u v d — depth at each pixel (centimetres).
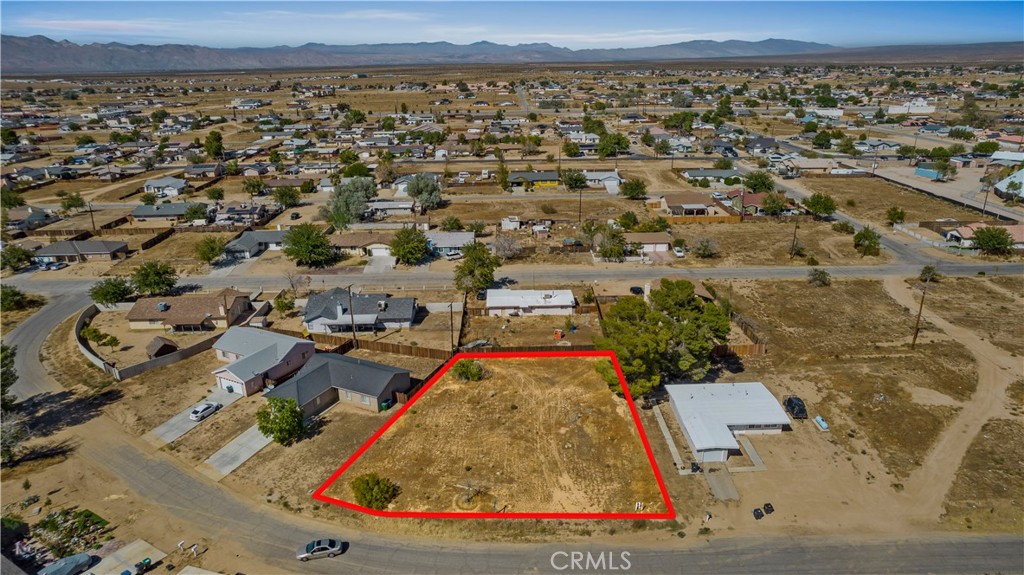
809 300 7494
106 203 13050
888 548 3678
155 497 4194
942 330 6612
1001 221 10206
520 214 11656
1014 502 4044
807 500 4084
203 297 7212
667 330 5050
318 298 7094
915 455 4547
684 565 3569
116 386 5666
